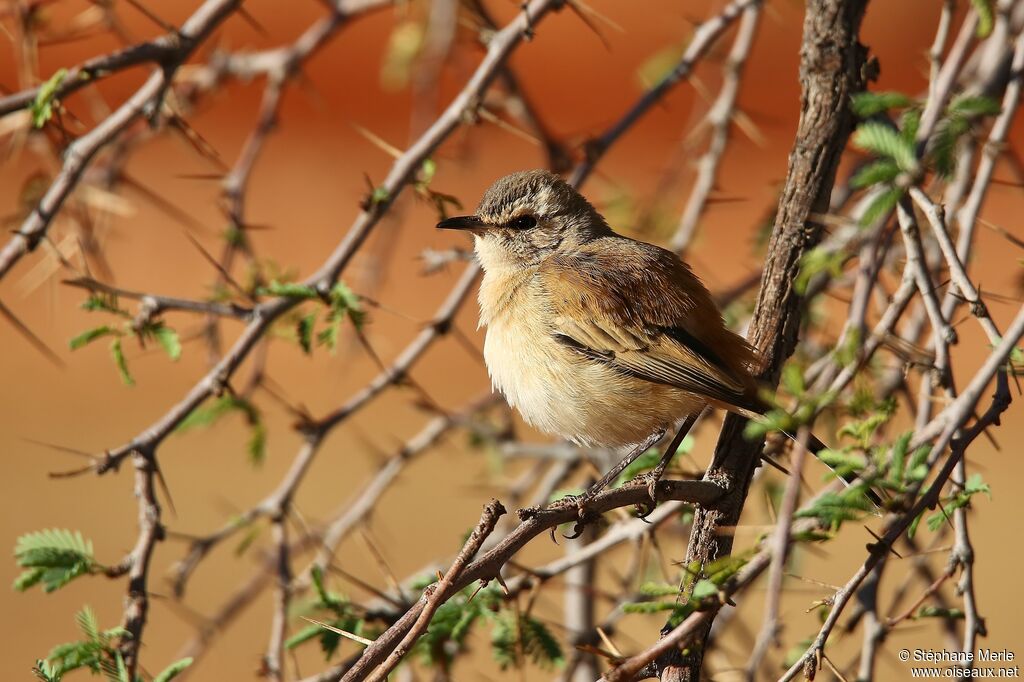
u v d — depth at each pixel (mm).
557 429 9820
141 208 30438
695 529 7602
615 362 9375
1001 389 6461
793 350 8227
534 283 9883
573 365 9492
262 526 10539
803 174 7992
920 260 7367
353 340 13695
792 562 10305
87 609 7309
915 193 7082
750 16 12133
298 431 10562
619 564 13289
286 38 35438
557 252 10492
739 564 5938
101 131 8758
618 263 9867
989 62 10578
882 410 6930
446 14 13273
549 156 12836
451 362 27859
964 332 25625
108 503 21844
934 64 7789
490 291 10438
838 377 7617
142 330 8492
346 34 36312
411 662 9117
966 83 11430
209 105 14047
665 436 9711
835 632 8203
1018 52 8758
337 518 12094
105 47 32031
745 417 7840
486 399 12445
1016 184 8758
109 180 12164
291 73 13109
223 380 8406
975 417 6648
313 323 8773
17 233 8461
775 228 8141
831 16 7891
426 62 14109
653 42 35844
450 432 12562
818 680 9852
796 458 5586
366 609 8758
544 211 10680
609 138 10977
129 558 7633
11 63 32469
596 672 10328
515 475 14570
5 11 10250
